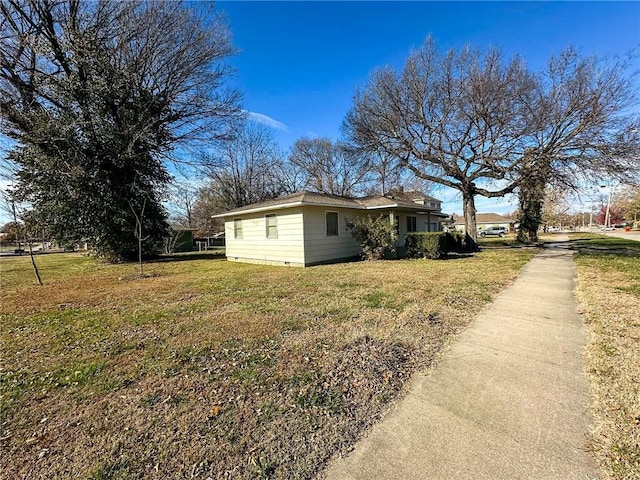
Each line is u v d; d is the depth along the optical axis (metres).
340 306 5.11
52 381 2.87
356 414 2.22
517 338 3.60
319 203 11.18
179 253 20.75
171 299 6.25
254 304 5.50
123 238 14.48
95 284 8.44
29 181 12.42
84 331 4.34
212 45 14.81
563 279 7.28
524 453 1.79
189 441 1.99
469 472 1.66
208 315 4.91
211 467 1.76
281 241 11.95
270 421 2.17
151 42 13.91
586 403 2.26
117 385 2.76
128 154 13.35
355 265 10.73
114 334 4.16
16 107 12.02
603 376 2.63
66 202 13.07
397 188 23.72
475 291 6.08
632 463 1.68
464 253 14.57
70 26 12.36
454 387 2.55
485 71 12.21
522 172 12.09
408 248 12.79
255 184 28.36
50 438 2.06
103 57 12.66
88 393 2.63
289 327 4.14
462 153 14.40
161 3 13.59
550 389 2.48
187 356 3.33
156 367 3.10
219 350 3.46
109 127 13.23
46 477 1.73
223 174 27.09
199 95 15.22
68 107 12.73
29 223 11.23
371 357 3.12
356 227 12.15
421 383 2.63
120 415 2.30
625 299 5.11
